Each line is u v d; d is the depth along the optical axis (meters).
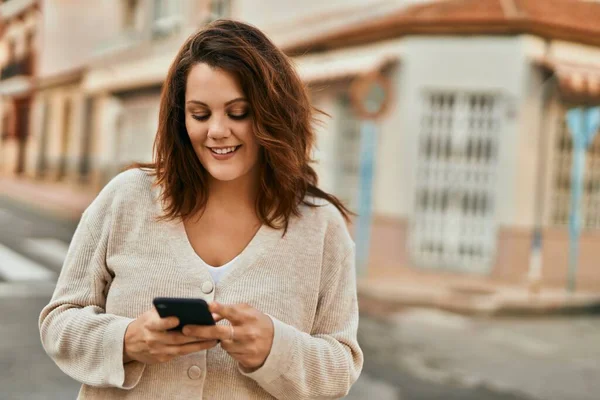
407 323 6.77
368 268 9.62
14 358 4.84
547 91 9.42
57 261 9.02
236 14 13.59
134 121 18.48
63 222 13.73
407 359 5.41
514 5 9.28
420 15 9.50
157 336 1.24
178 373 1.36
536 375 5.15
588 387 4.90
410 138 9.70
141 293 1.38
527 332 6.67
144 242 1.42
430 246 9.77
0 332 5.46
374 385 4.67
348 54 10.64
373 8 10.41
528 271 9.42
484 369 5.24
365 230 9.32
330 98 10.48
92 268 1.44
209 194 1.47
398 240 9.77
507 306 7.66
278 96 1.37
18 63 26.44
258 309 1.39
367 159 9.28
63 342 1.38
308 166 1.56
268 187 1.45
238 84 1.35
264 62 1.36
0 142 27.98
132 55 18.20
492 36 9.34
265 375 1.31
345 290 1.53
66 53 22.94
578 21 9.36
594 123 8.65
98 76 20.05
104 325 1.35
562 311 7.89
